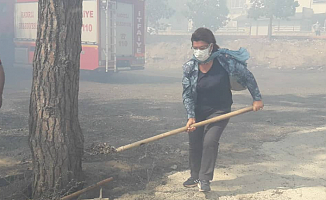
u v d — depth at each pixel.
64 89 3.38
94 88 13.05
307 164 4.64
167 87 13.77
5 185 3.88
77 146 3.54
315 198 3.60
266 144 5.62
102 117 7.67
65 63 3.35
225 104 3.59
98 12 13.77
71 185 3.47
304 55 25.19
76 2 3.43
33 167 3.49
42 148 3.38
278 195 3.66
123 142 5.66
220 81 3.48
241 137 6.08
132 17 15.19
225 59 3.46
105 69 14.23
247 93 12.32
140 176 4.19
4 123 6.88
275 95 11.91
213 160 3.54
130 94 11.58
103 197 3.61
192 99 3.59
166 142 5.66
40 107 3.35
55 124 3.36
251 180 4.07
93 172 4.25
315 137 6.05
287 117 7.98
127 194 3.68
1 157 4.83
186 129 3.47
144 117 7.73
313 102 10.41
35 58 3.38
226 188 3.83
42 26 3.34
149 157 4.91
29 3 15.68
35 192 3.48
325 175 4.25
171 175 4.21
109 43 14.24
